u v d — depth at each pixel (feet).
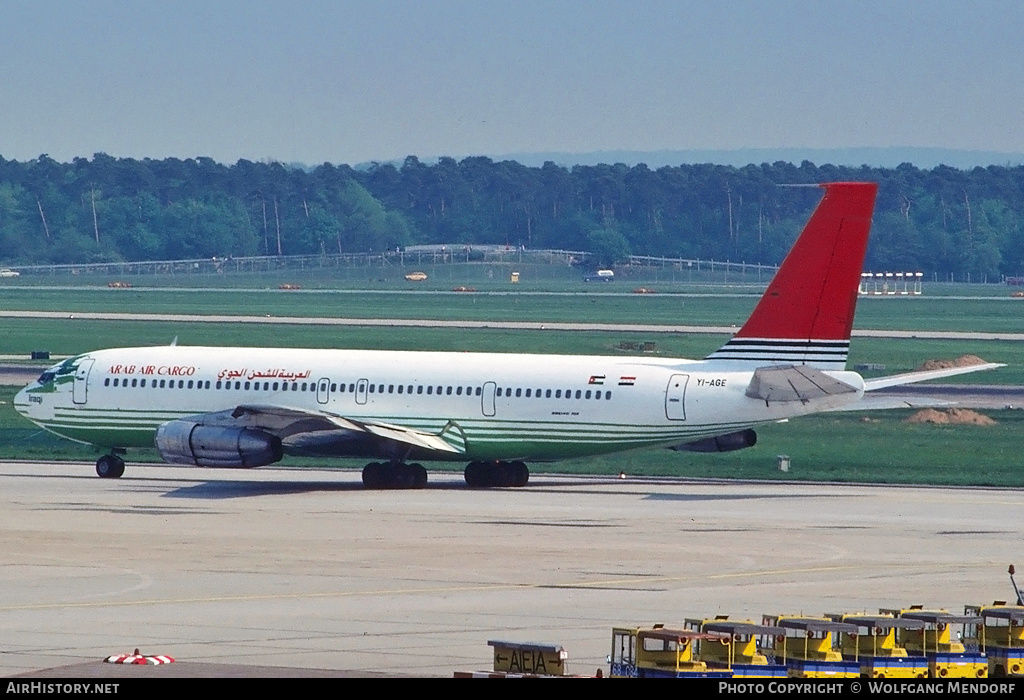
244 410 414.21
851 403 407.03
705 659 177.06
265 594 253.85
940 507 384.88
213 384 449.89
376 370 441.27
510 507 379.55
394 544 311.68
